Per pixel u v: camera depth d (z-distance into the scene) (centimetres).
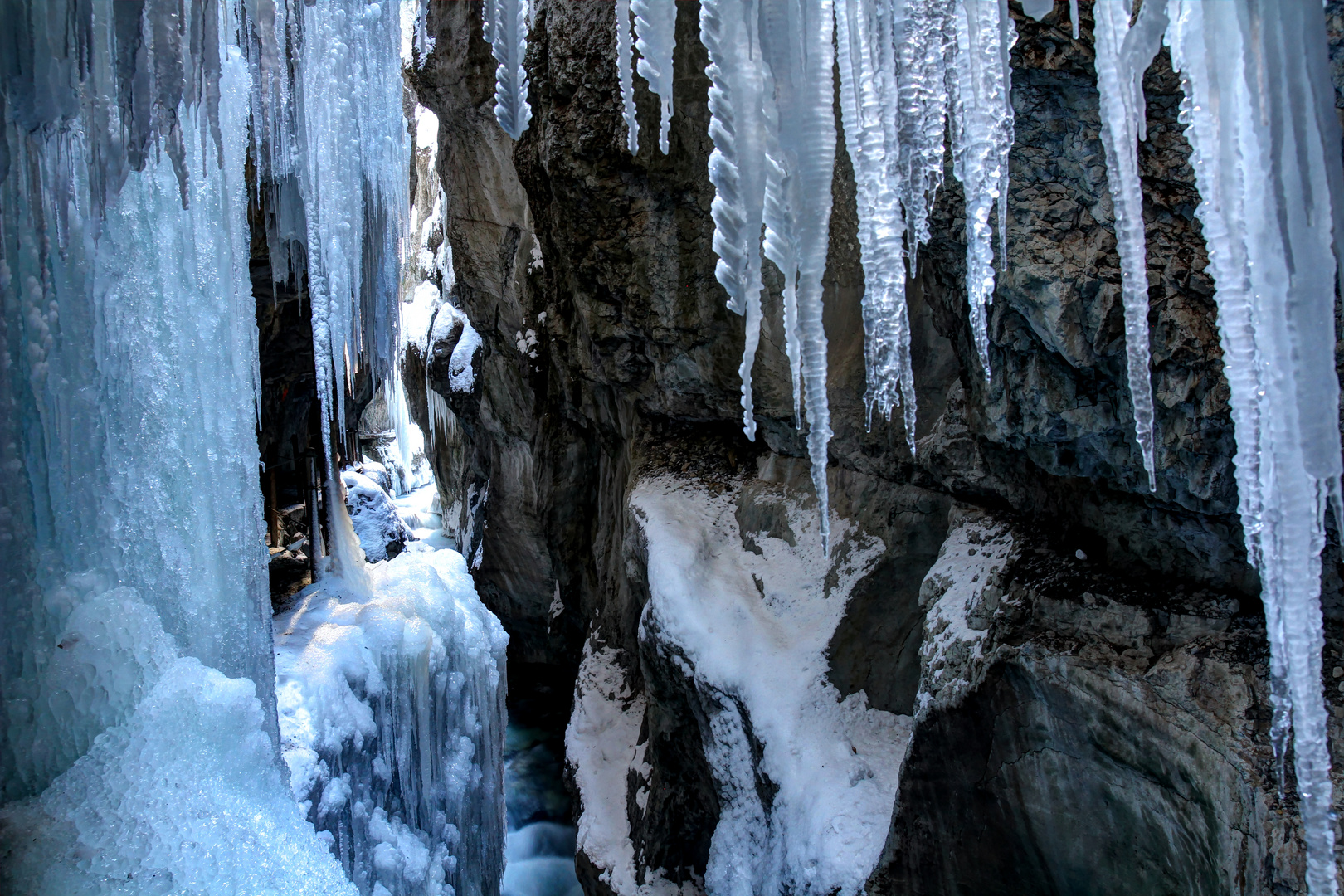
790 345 230
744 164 223
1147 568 377
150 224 342
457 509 1549
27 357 300
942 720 406
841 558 559
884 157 234
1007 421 395
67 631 304
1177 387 321
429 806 580
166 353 349
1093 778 349
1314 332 181
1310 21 172
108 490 329
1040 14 217
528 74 684
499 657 711
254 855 288
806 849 463
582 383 840
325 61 478
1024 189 345
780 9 215
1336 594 310
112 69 273
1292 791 283
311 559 631
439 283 1409
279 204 513
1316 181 177
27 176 286
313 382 691
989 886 396
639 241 631
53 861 261
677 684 583
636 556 665
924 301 500
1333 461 184
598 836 678
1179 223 319
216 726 317
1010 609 395
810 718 514
